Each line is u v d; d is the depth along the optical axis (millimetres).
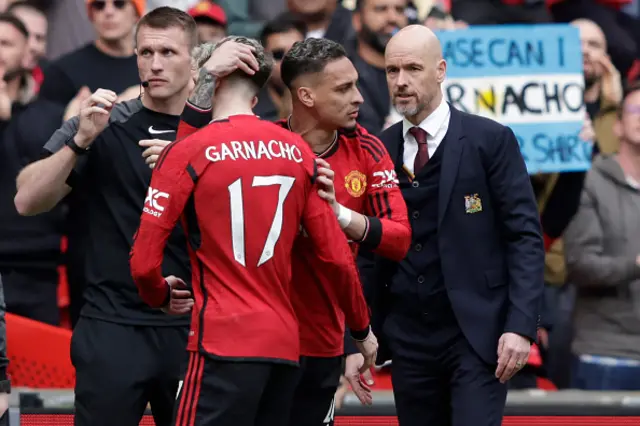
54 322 22172
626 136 22969
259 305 12992
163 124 16500
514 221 16266
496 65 23234
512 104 23234
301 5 24625
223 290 12984
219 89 13500
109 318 16234
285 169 13164
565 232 23062
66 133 16422
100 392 16078
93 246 16469
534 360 21703
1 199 22016
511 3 24953
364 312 14297
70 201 17859
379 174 14867
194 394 12992
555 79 23375
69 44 25562
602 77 25500
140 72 16391
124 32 23422
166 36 16141
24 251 21938
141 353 16219
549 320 19016
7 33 22656
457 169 16312
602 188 22891
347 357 16531
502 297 16500
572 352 22984
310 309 14508
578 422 19172
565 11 26922
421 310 16562
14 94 22859
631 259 22438
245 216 12969
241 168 12984
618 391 20250
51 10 25500
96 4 23250
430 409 17031
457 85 23141
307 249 14281
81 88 23172
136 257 13109
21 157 22188
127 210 16312
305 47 14211
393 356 16969
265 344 12891
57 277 22359
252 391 12875
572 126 23297
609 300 22516
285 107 21484
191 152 12961
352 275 13781
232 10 26016
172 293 13906
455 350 16406
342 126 14359
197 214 13016
